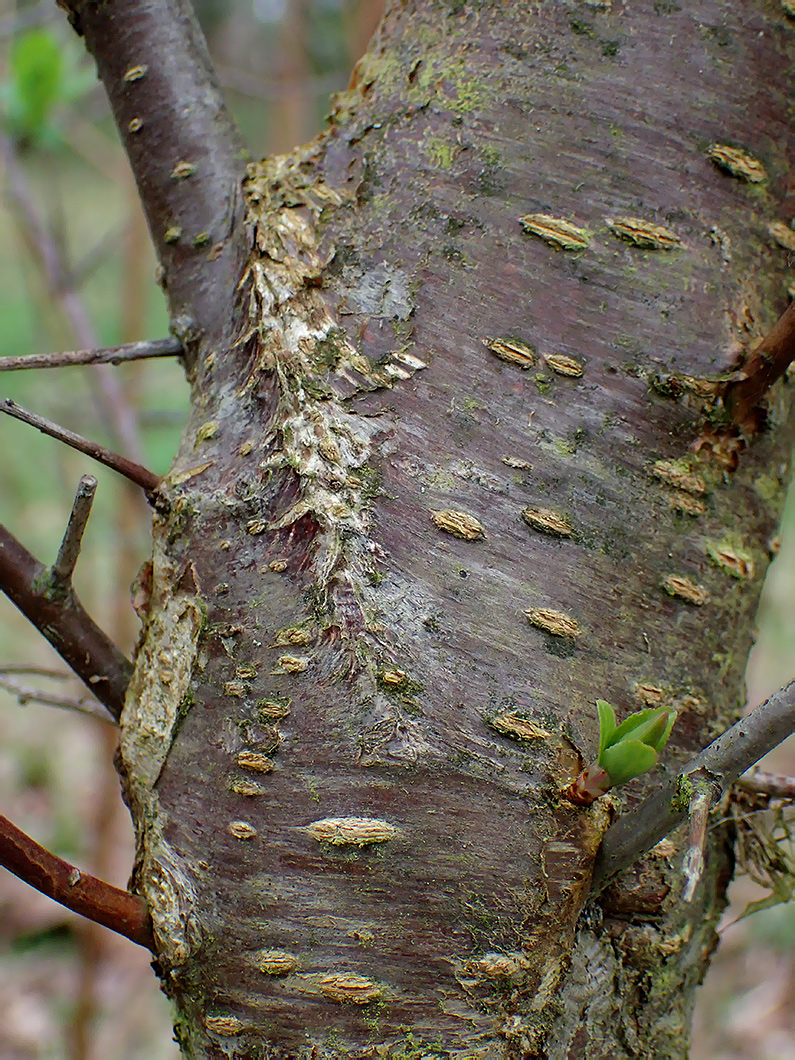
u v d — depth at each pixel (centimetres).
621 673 56
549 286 57
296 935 55
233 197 60
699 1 58
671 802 54
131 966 150
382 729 55
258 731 55
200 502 57
